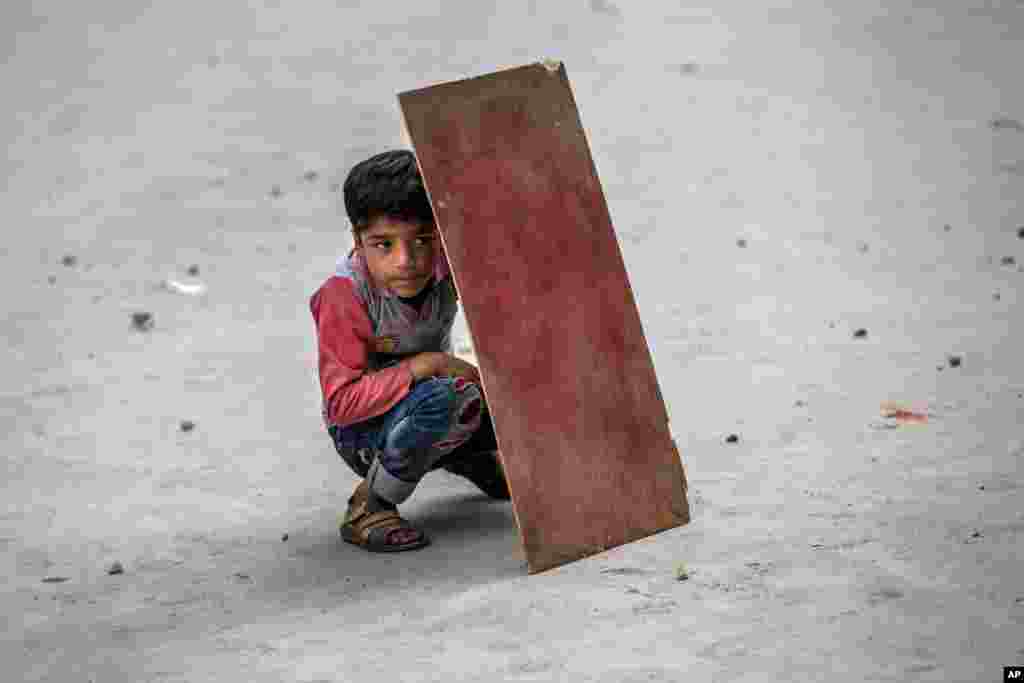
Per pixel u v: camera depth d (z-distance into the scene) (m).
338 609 10.31
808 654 8.97
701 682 8.74
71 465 13.85
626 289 11.32
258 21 40.66
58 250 22.22
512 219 10.80
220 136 28.72
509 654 9.33
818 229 20.17
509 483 10.48
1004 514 10.86
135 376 16.53
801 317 16.58
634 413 11.15
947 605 9.48
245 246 21.80
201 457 13.89
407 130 10.47
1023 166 22.30
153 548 11.77
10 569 11.48
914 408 13.38
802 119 26.52
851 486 11.68
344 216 23.05
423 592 10.48
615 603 9.93
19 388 16.34
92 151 28.25
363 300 10.95
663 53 32.81
